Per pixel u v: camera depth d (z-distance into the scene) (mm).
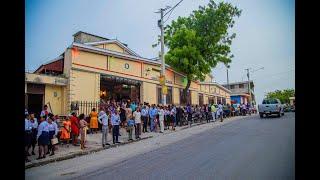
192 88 37781
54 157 12414
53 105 19594
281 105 32312
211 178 7535
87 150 14070
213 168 8625
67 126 15102
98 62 22469
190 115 26078
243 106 43062
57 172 9805
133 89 26297
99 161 11406
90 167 10289
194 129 21938
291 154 10047
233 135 16516
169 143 15016
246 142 13477
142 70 27078
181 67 32844
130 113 18078
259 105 30781
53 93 19672
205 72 33750
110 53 23266
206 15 34344
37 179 8961
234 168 8445
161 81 22469
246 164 8875
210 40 33969
